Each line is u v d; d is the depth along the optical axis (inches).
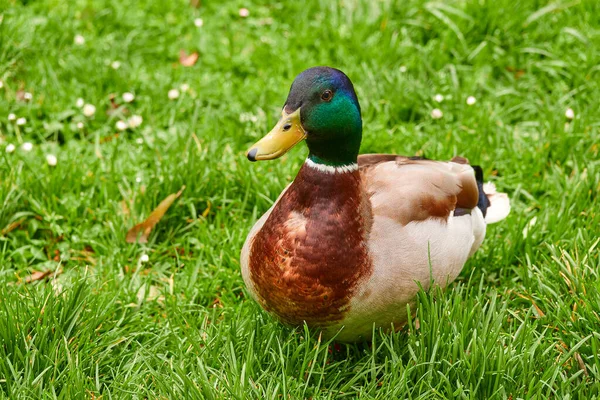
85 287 187.3
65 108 269.3
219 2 325.1
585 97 273.0
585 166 243.0
